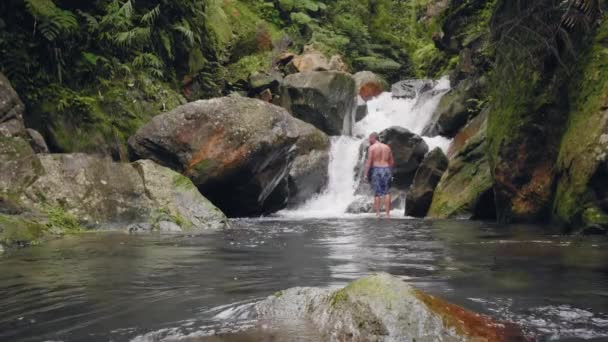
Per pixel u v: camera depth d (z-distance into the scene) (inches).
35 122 366.3
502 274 150.3
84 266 170.1
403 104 684.1
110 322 104.1
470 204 371.9
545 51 305.7
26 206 270.1
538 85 311.1
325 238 252.5
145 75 481.7
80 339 93.8
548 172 304.2
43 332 98.3
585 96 267.4
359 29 852.0
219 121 398.9
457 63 619.2
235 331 95.1
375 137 436.5
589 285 134.6
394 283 96.0
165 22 522.3
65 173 298.0
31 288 136.3
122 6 473.1
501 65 351.9
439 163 415.2
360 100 678.5
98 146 390.0
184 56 551.8
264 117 408.5
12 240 221.9
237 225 331.3
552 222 289.6
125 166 322.7
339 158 544.1
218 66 607.8
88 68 427.2
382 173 429.4
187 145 392.8
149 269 163.6
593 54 273.1
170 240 243.3
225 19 683.4
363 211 460.4
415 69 876.6
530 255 186.5
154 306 116.3
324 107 588.4
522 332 94.7
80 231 274.8
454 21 657.6
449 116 551.5
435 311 92.5
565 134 277.6
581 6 269.0
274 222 359.6
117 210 296.8
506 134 322.0
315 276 149.4
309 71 626.5
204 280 145.3
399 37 949.8
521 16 312.7
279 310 104.9
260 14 762.2
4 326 102.4
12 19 381.7
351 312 92.9
